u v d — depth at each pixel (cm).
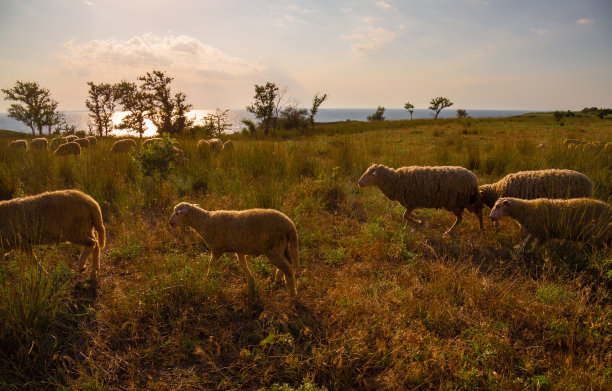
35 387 302
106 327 372
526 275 489
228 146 1145
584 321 353
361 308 386
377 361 322
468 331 365
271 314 396
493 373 303
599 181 764
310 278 477
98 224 443
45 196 412
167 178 786
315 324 379
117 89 4006
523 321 385
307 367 322
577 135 2030
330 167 956
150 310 382
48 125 4206
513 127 2970
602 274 445
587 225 477
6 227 390
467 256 545
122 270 482
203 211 434
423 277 484
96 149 1148
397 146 1712
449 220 696
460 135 2370
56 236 414
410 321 377
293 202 745
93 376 308
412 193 633
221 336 366
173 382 313
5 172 735
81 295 422
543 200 522
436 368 312
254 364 321
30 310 344
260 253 421
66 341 351
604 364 319
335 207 764
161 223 620
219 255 445
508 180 615
